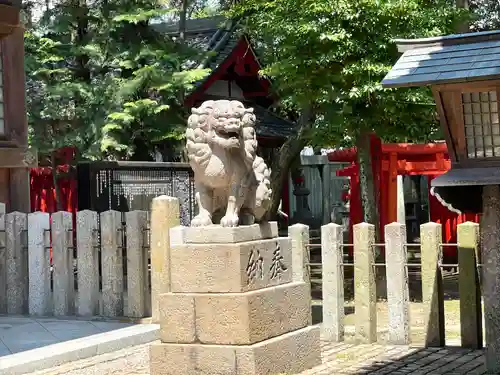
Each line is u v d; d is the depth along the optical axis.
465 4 17.50
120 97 16.58
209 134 7.73
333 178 28.42
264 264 8.00
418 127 13.92
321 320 11.58
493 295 7.70
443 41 7.68
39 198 17.91
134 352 8.66
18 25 12.37
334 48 12.87
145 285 10.00
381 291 14.14
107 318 10.04
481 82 7.00
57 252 10.38
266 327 7.76
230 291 7.56
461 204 7.82
